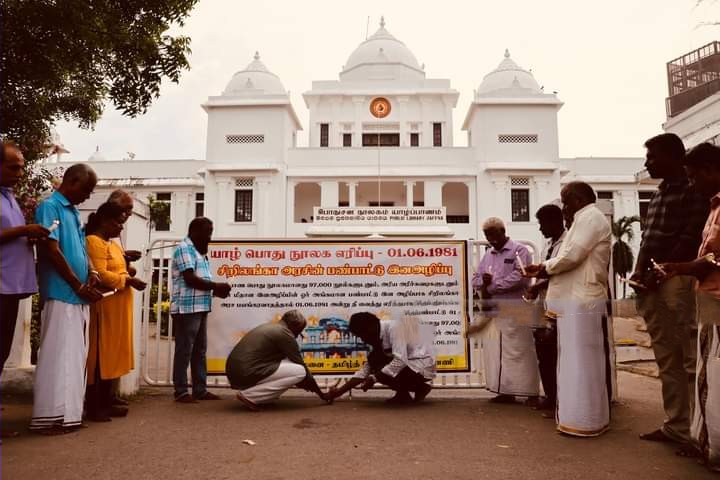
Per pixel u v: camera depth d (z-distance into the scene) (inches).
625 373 256.8
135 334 205.2
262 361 175.0
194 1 241.6
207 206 1100.5
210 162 1114.7
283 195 1095.0
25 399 189.6
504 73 1284.4
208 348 199.6
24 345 201.2
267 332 177.9
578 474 114.2
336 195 1104.8
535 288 177.3
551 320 159.5
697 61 712.4
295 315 184.5
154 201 1159.0
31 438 139.9
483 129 1106.7
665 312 135.7
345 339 200.1
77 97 254.7
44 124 251.0
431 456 125.9
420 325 197.8
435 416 166.4
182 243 188.4
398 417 164.9
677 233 134.7
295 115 1178.0
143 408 177.6
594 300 147.3
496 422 159.0
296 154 1127.6
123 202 171.3
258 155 1108.5
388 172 1098.1
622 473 114.9
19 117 223.1
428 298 200.4
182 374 186.5
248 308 201.0
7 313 136.9
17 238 137.1
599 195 1253.1
